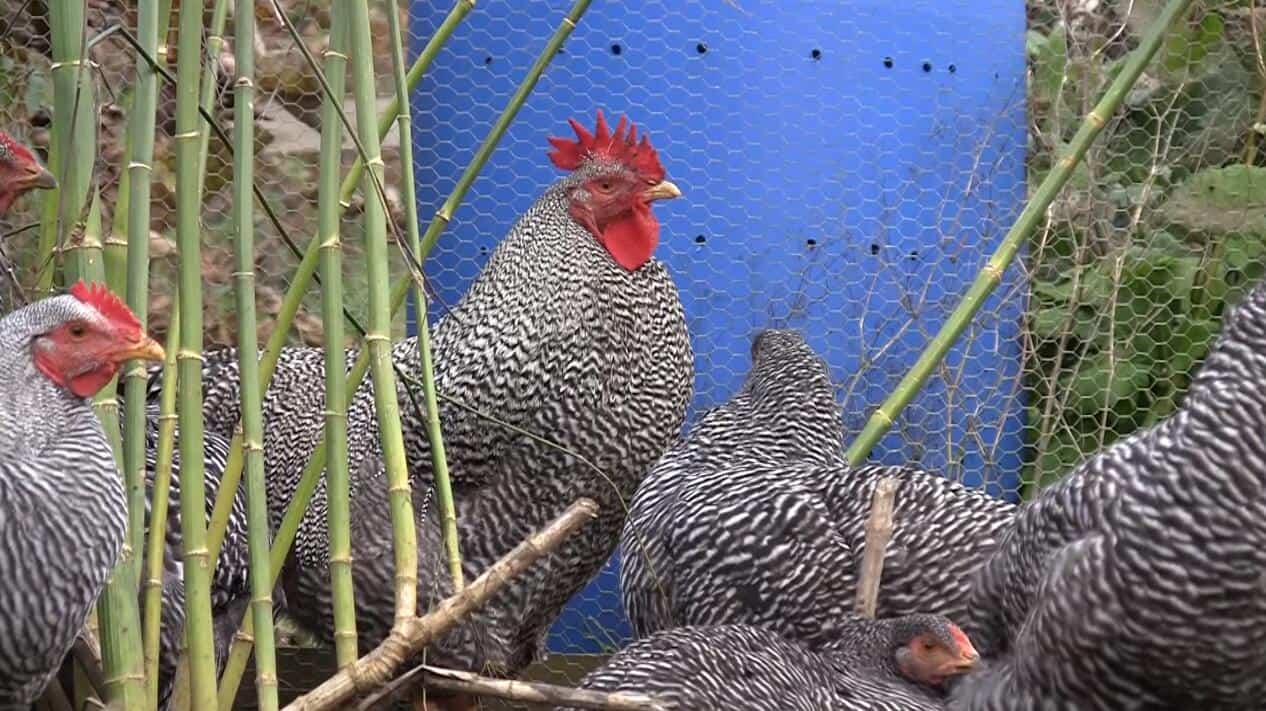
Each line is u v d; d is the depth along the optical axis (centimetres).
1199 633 145
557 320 189
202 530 142
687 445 207
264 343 225
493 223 233
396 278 225
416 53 232
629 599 196
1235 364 147
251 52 145
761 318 236
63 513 143
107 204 216
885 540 181
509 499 187
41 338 146
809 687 166
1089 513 150
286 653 202
